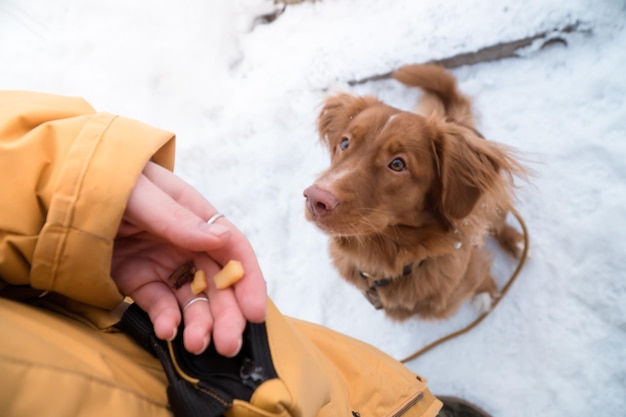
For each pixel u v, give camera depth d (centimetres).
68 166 36
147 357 39
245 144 120
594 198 95
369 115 75
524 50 105
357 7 120
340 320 103
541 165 99
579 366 89
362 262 83
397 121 72
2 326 30
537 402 90
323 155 114
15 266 36
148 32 133
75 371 31
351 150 74
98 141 37
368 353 59
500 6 106
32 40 138
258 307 36
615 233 92
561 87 102
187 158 121
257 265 38
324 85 119
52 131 38
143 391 35
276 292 107
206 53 129
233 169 118
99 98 129
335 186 68
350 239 81
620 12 99
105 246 36
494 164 76
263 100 121
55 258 36
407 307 86
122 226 40
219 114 124
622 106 97
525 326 94
